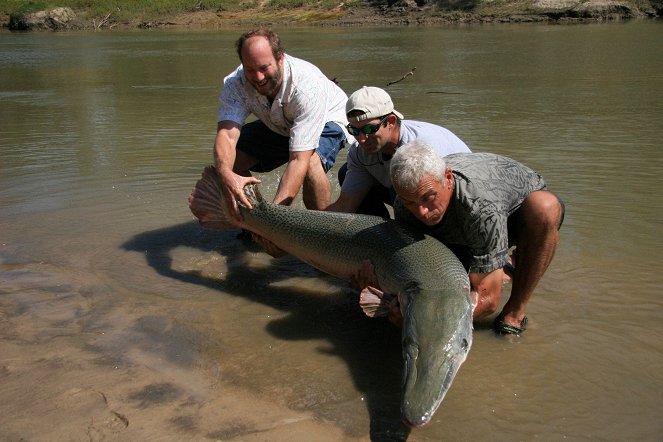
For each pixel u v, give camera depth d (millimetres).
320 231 4785
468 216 3949
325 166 5965
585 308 4477
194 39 29484
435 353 3512
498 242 4008
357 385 3768
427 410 3266
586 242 5438
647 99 11398
